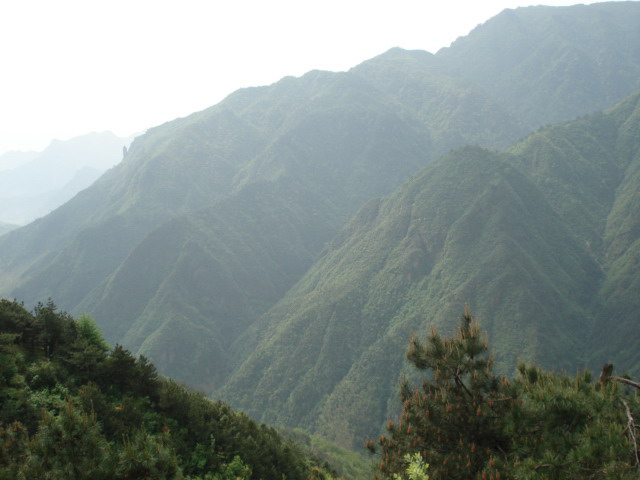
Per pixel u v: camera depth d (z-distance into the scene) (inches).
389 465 376.8
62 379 645.9
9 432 410.9
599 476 263.4
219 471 667.4
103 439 335.3
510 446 345.1
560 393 315.0
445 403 382.3
